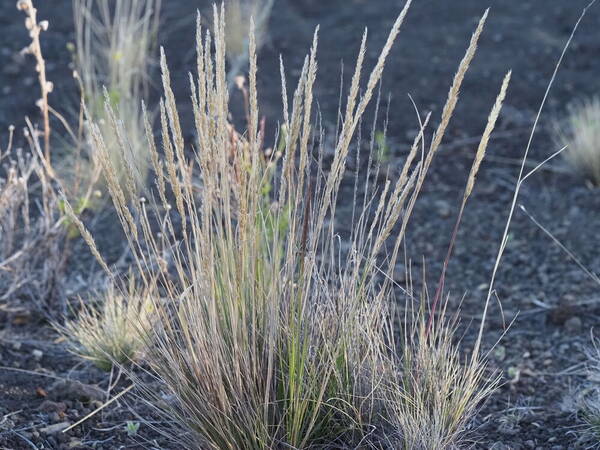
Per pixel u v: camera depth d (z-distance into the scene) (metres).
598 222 4.43
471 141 5.36
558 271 3.96
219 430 2.25
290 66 5.98
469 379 2.49
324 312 2.43
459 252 4.15
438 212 4.55
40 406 2.68
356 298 2.35
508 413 2.82
